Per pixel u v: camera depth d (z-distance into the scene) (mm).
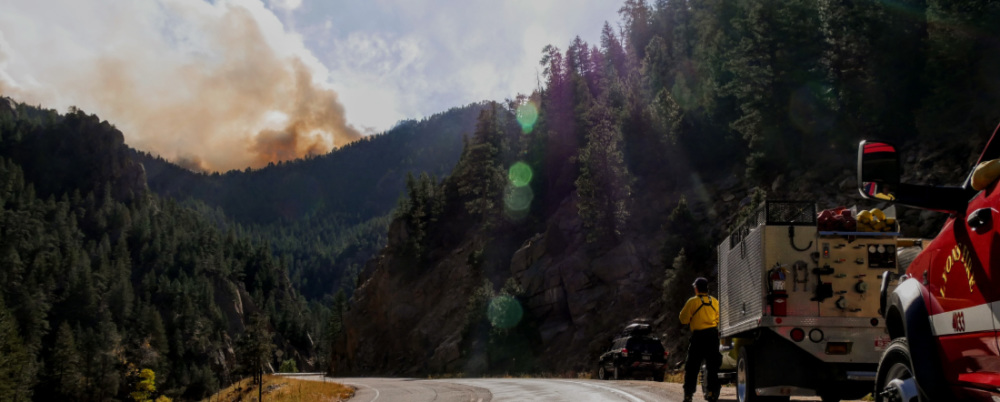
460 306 77562
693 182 63438
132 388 152625
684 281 46906
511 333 60594
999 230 4621
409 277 93250
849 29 49344
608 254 58625
